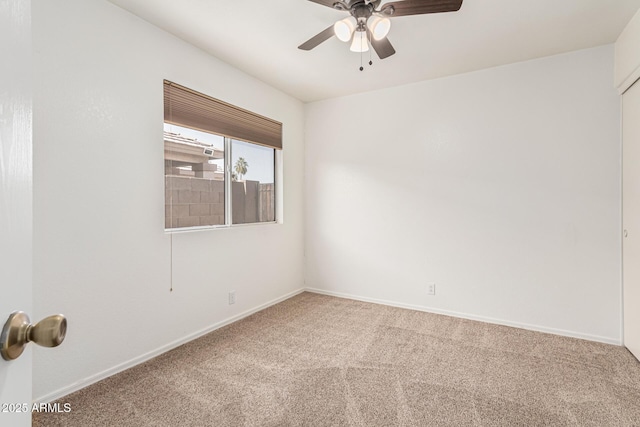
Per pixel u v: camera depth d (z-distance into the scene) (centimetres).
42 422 162
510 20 222
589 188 262
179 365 220
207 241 276
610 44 254
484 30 235
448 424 162
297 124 394
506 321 295
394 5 176
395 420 166
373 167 361
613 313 256
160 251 237
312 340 262
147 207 228
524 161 286
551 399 183
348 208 378
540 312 282
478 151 305
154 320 233
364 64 293
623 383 199
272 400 182
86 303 194
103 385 195
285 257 376
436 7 177
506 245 295
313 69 304
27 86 51
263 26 233
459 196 315
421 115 333
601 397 185
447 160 320
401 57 278
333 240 389
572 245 269
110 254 206
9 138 47
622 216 250
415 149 336
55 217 179
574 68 266
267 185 359
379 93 356
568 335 271
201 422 163
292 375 208
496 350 244
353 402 180
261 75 320
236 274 307
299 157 398
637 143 224
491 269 302
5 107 46
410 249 341
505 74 292
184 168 264
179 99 251
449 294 322
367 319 310
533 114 282
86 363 194
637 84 223
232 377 205
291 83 341
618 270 254
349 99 376
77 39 187
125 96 213
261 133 337
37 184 172
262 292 340
